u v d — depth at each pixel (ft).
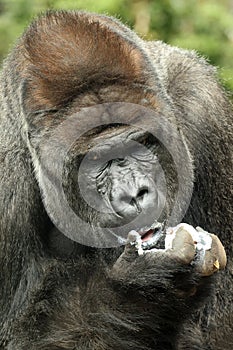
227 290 51.44
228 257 51.75
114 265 43.55
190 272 42.14
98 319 45.01
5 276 49.73
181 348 49.11
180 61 54.19
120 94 44.60
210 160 52.29
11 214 49.14
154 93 45.55
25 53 47.70
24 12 84.07
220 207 52.13
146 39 61.05
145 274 42.50
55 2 79.36
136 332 44.57
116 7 78.48
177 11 83.82
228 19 84.64
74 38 46.60
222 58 81.97
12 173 48.93
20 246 49.55
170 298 43.01
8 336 48.75
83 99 44.60
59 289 47.09
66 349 45.39
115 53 45.75
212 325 51.62
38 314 46.57
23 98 46.50
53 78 45.57
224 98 55.01
